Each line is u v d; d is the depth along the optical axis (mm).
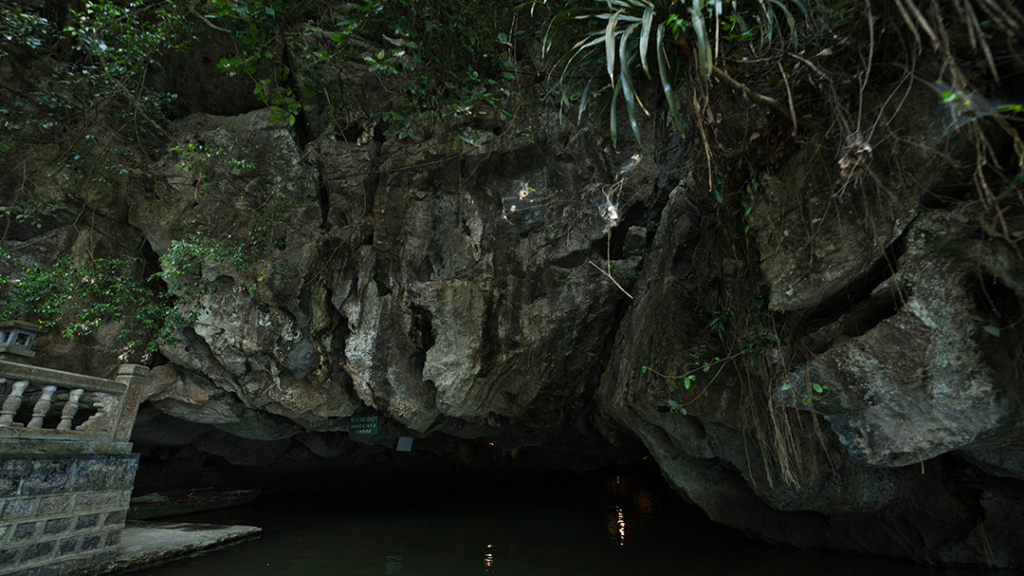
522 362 8711
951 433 4469
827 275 4539
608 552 8008
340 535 9297
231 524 10031
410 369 8891
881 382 4641
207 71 9445
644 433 7855
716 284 6324
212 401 9492
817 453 6320
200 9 7281
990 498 6098
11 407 5750
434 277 8836
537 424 10055
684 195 7164
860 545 7289
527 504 13875
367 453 13875
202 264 8703
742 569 6824
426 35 5750
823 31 4180
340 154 9047
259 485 13609
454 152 8586
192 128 9242
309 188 9055
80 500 6266
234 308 8742
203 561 7289
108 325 8602
